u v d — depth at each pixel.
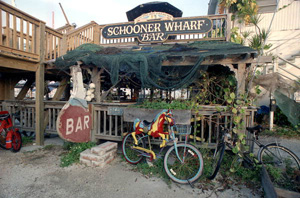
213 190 3.10
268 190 2.75
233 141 3.61
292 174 3.35
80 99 4.29
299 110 6.74
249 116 4.01
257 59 4.12
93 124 4.93
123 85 7.79
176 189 3.13
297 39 8.70
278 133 6.75
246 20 8.57
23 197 2.85
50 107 5.52
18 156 4.52
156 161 4.02
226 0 8.85
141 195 2.94
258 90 6.90
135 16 8.80
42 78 5.35
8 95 6.77
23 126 5.84
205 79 4.88
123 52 5.23
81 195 2.92
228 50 4.29
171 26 6.16
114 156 4.38
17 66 4.67
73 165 3.98
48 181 3.33
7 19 4.30
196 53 4.29
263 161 3.63
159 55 4.36
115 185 3.22
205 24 5.97
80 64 4.98
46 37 5.56
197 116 4.10
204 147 3.99
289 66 8.20
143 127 3.87
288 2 8.86
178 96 5.60
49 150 4.96
